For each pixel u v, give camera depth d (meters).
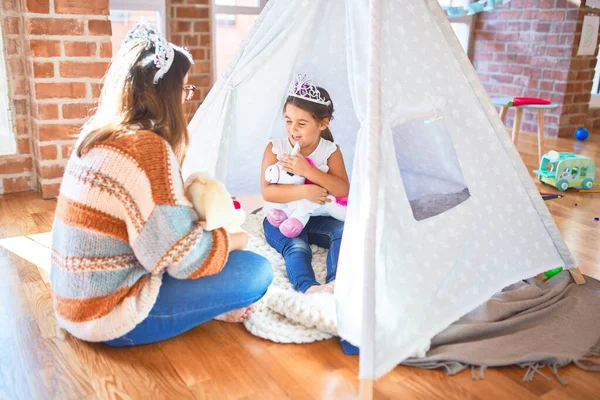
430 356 1.38
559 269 1.85
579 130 4.14
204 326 1.53
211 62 3.60
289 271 1.74
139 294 1.26
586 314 1.61
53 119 2.47
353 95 1.46
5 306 1.60
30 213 2.37
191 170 2.06
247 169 2.31
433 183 1.85
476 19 4.71
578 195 2.89
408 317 1.38
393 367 1.29
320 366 1.37
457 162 1.72
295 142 1.87
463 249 1.56
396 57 1.44
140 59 1.21
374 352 1.21
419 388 1.29
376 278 1.32
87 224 1.19
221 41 3.70
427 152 1.82
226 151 2.11
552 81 4.24
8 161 2.60
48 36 2.35
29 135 2.61
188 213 1.20
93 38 2.44
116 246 1.23
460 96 1.61
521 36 4.39
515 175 1.73
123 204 1.15
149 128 1.22
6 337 1.44
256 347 1.44
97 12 2.42
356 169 1.41
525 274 1.70
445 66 1.57
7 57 2.47
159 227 1.16
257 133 2.18
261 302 1.58
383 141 1.36
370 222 1.27
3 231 2.17
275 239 1.89
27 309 1.58
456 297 1.51
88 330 1.30
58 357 1.37
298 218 1.83
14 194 2.63
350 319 1.41
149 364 1.35
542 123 3.31
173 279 1.31
